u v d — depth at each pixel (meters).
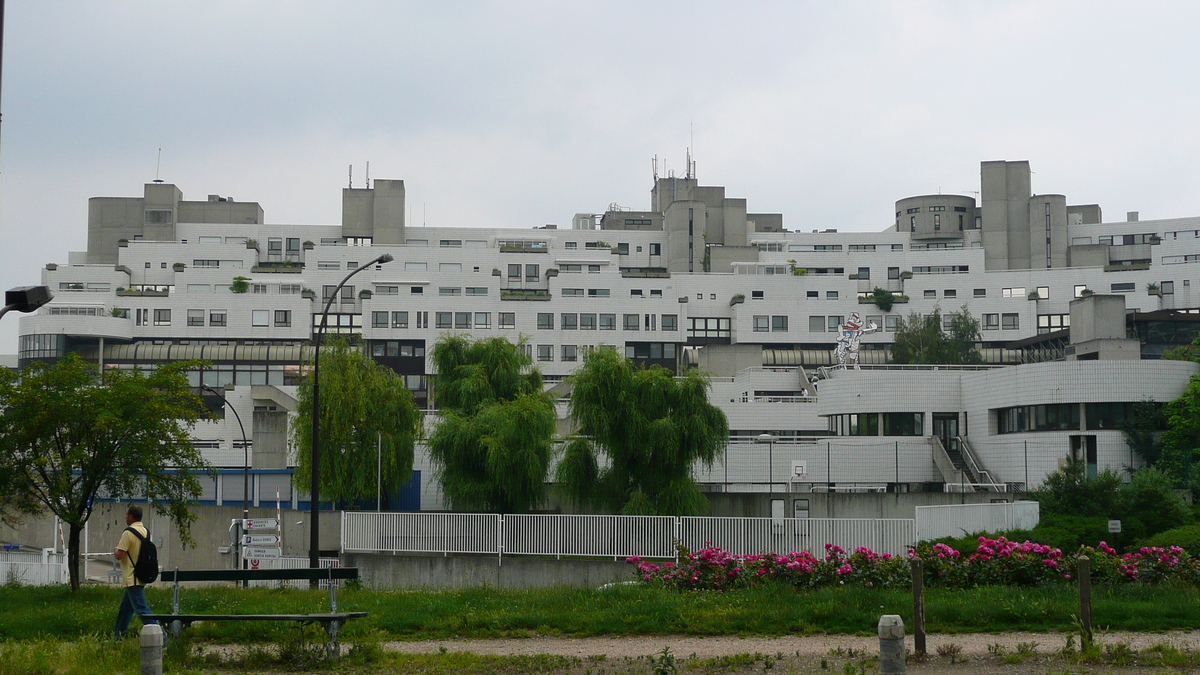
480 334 138.00
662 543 37.12
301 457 53.81
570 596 23.17
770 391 93.62
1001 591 21.89
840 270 161.88
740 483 69.12
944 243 175.25
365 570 38.97
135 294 141.25
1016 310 146.50
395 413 55.22
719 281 149.88
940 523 37.81
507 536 38.53
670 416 46.66
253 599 24.64
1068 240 171.75
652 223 180.12
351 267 151.25
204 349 137.25
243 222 169.50
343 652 17.08
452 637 18.94
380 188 163.88
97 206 167.38
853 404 75.31
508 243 164.88
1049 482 49.12
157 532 57.03
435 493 58.97
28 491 29.48
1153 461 61.34
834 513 54.72
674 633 18.81
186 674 15.27
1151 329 119.50
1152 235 167.75
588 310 140.25
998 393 69.81
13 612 22.23
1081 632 16.11
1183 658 15.33
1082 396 63.59
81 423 28.56
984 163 171.75
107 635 18.31
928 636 17.94
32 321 134.38
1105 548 24.66
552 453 50.28
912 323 139.12
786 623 18.97
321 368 54.50
